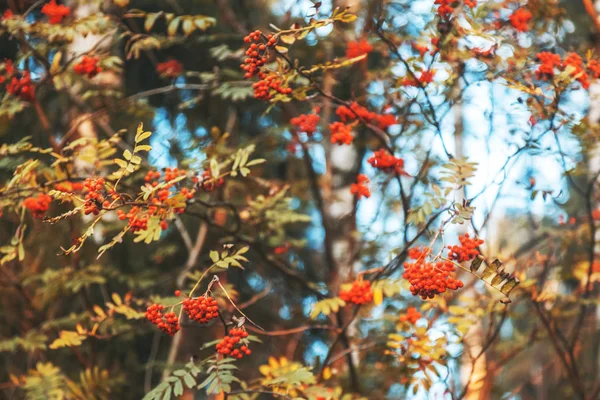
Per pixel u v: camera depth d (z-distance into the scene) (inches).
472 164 84.2
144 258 128.8
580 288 104.3
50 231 114.2
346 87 108.8
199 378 109.9
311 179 113.1
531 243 105.9
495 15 93.0
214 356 79.7
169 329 74.4
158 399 76.1
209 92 111.6
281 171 146.9
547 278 105.3
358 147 128.3
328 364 94.5
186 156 99.9
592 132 93.9
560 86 87.5
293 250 128.7
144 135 75.2
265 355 134.6
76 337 92.7
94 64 92.9
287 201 98.0
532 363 140.7
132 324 109.7
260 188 111.6
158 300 91.8
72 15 109.2
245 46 114.3
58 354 119.3
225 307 97.3
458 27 86.7
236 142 128.1
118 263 125.6
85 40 114.9
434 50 87.4
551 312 102.1
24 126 121.0
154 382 127.7
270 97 81.8
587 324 117.9
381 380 109.3
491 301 92.4
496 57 89.0
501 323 93.4
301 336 125.9
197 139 103.0
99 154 88.1
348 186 132.3
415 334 91.8
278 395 83.1
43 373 99.9
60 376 100.1
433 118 87.7
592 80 89.7
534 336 105.3
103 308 122.8
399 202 107.3
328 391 87.8
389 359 99.4
